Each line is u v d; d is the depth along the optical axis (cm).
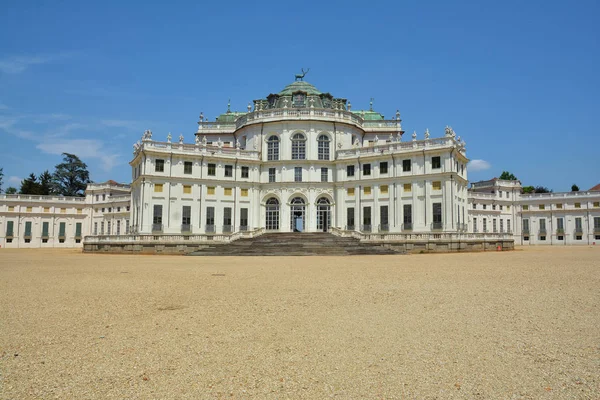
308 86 7831
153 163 6400
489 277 2203
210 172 6762
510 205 10069
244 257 4466
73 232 9862
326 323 1198
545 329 1116
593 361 873
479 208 9425
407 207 6319
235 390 747
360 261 3625
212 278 2273
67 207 9850
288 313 1330
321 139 7081
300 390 745
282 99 7344
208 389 750
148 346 988
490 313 1305
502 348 962
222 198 6788
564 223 9544
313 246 5212
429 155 6206
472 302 1482
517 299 1533
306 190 6931
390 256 4438
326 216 6988
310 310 1374
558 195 9644
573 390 737
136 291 1794
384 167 6581
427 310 1357
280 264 3322
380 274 2423
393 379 791
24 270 2778
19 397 711
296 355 925
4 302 1523
